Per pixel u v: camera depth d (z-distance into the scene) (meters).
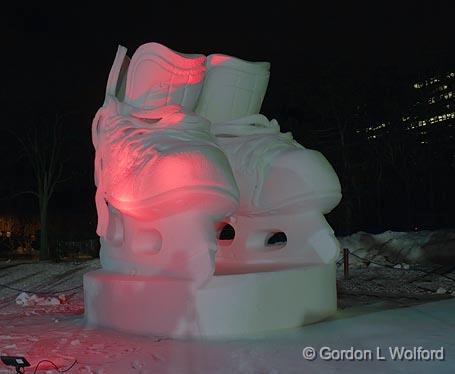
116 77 10.35
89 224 35.84
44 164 29.75
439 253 17.83
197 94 10.12
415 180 32.47
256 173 10.30
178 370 6.70
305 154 10.02
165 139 8.87
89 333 8.72
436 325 8.90
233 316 8.32
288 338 8.16
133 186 8.71
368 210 33.28
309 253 9.96
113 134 9.47
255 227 10.66
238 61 10.88
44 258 28.45
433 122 31.22
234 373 6.56
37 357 7.36
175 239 8.62
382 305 10.84
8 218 35.56
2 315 11.12
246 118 10.75
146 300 8.53
